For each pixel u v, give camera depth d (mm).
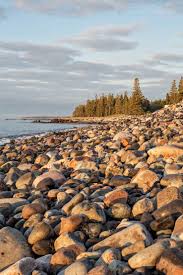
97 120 69438
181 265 2682
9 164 9422
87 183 5926
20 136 26891
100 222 3977
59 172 6590
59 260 3225
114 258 3033
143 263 2887
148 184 5098
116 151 9203
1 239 3670
